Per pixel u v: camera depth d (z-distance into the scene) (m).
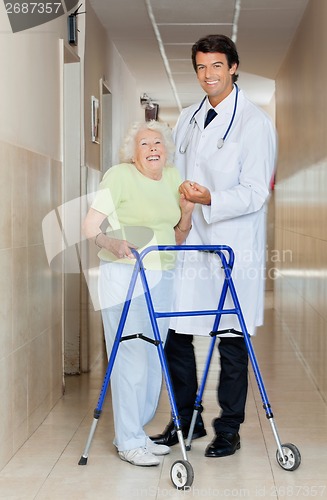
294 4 5.85
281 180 8.20
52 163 4.23
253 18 6.28
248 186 3.32
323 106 4.83
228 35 6.92
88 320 5.16
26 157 3.61
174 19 6.26
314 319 5.03
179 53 7.68
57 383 4.35
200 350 6.13
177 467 2.96
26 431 3.61
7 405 3.28
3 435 3.22
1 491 2.94
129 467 3.21
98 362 5.53
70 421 3.94
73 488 2.97
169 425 3.53
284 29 6.69
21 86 3.55
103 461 3.29
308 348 5.35
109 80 6.88
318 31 5.14
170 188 3.32
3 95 3.23
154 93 10.45
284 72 7.97
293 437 3.66
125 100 8.31
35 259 3.79
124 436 3.26
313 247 5.20
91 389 4.66
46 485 3.00
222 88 3.36
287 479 3.05
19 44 3.52
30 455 3.38
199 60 3.35
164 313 3.08
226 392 3.41
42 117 4.01
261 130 3.34
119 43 7.16
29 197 3.67
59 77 4.48
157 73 8.88
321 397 4.52
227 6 5.89
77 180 5.09
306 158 5.81
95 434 3.70
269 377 5.09
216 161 3.38
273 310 8.53
